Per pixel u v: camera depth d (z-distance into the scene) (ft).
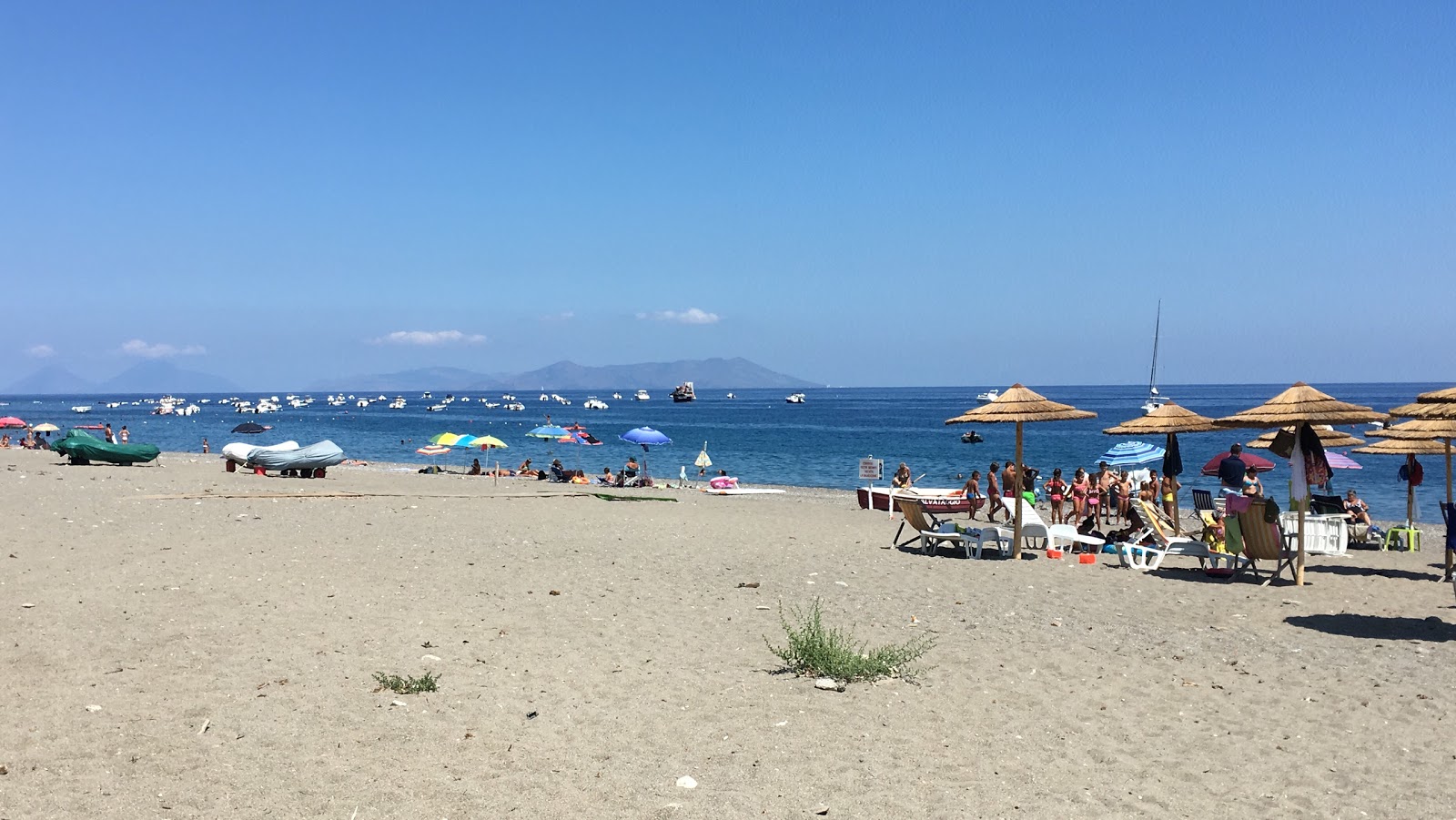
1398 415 37.52
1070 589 40.68
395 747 19.79
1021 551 51.26
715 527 61.72
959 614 35.14
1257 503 41.96
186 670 24.50
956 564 47.55
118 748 19.03
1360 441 60.64
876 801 17.84
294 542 47.01
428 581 38.17
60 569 37.19
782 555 48.91
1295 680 26.45
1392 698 24.71
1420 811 17.66
